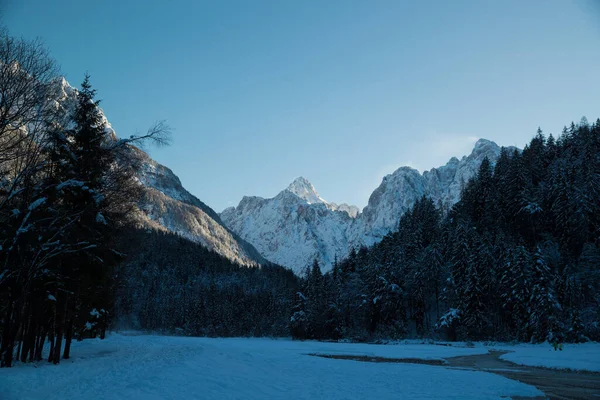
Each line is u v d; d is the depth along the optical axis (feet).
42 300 69.15
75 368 59.57
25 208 62.54
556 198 264.93
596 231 247.70
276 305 438.40
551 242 260.83
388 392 57.82
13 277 63.16
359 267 367.04
